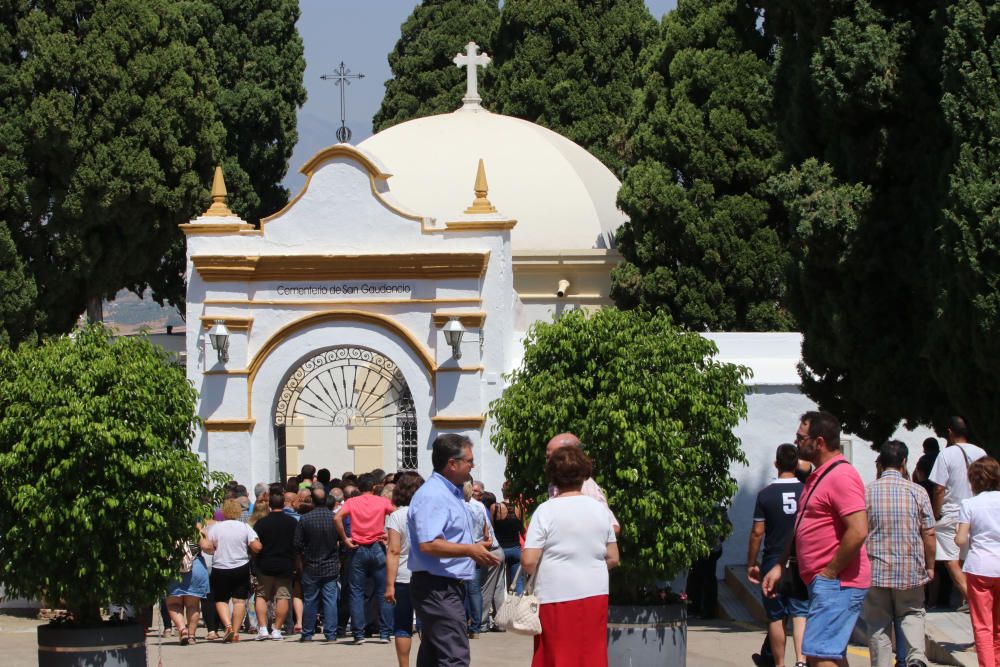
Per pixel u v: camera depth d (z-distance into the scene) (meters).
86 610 13.70
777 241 30.84
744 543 22.12
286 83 36.88
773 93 20.59
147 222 26.23
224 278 22.08
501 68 42.47
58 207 24.61
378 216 22.11
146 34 26.17
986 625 12.58
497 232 21.88
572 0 42.12
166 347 28.17
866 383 19.31
